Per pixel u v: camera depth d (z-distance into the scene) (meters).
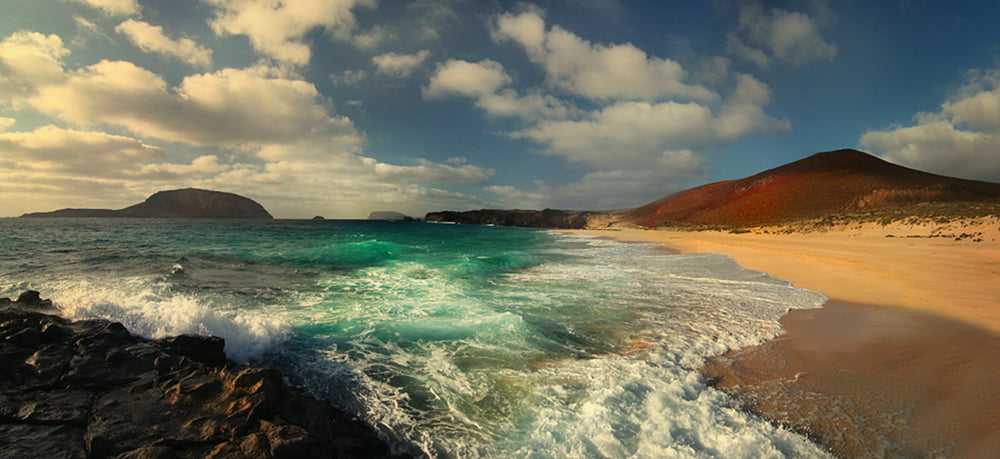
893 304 9.05
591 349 6.55
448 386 5.20
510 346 6.66
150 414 3.99
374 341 6.87
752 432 3.87
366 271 14.84
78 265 15.51
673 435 3.85
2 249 22.00
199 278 12.76
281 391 4.59
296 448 3.53
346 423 4.37
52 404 4.06
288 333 7.21
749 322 8.11
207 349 5.91
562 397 4.82
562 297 10.58
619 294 10.99
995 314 7.80
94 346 5.39
